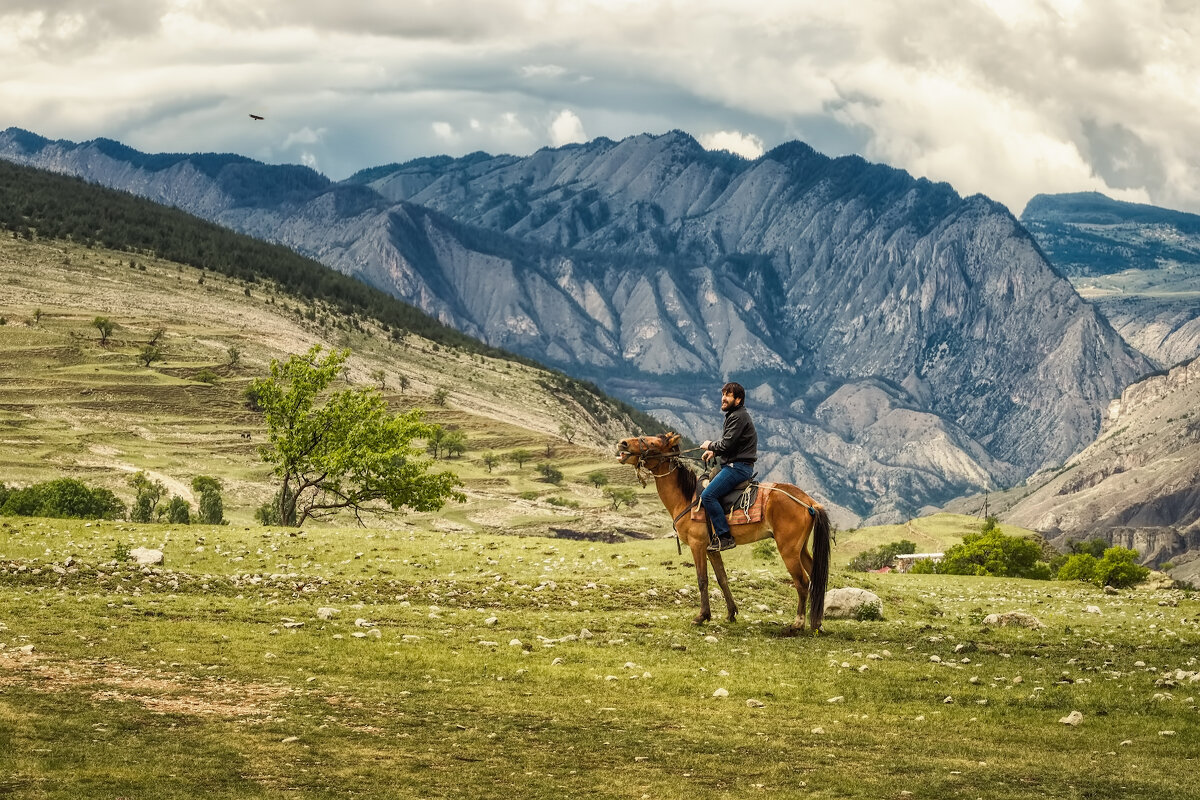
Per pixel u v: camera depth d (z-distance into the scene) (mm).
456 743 12477
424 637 19328
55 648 16578
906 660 19000
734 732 13438
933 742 13164
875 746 12938
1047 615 30781
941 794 10922
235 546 32812
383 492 55781
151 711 13203
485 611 23500
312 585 26406
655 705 14797
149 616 20203
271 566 30094
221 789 10375
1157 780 11516
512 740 12719
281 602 23438
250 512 170250
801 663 18172
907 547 172625
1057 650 21234
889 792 10977
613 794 10742
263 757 11523
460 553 33469
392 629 20266
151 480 181375
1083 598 39094
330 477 55219
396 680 15812
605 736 13055
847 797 10805
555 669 16875
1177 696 16031
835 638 21250
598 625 21688
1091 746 13078
